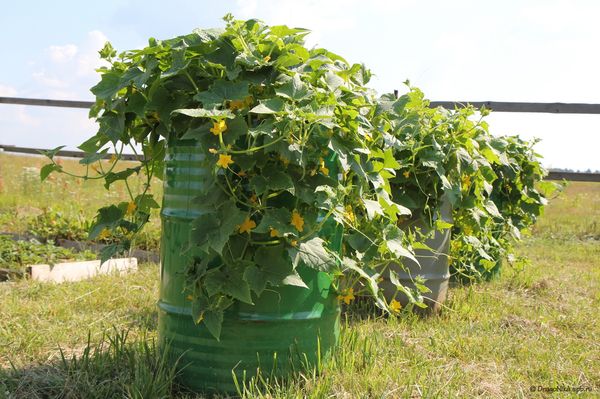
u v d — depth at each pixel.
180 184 2.81
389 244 3.31
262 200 2.62
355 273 3.37
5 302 4.51
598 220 11.57
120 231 3.10
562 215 12.87
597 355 3.77
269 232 2.68
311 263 2.62
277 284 2.60
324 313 2.91
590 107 9.27
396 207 3.44
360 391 2.83
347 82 3.20
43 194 11.46
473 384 3.12
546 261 7.69
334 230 2.99
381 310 4.50
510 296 5.37
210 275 2.61
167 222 2.87
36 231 7.40
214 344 2.74
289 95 2.52
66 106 11.34
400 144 3.98
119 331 3.93
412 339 3.84
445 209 4.63
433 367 3.28
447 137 4.49
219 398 2.70
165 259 2.89
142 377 2.69
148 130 3.11
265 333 2.72
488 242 5.70
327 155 2.86
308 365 2.82
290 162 2.68
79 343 3.66
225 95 2.53
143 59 2.77
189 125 2.74
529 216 6.47
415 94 4.48
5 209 10.01
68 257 6.25
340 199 2.71
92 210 9.45
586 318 4.68
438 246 4.53
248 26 2.74
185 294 2.79
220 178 2.64
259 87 2.68
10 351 3.45
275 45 2.70
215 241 2.51
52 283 5.23
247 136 2.59
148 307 4.53
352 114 2.87
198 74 2.72
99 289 5.01
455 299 4.99
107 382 2.80
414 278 4.43
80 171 12.69
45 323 4.01
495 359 3.55
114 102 2.91
